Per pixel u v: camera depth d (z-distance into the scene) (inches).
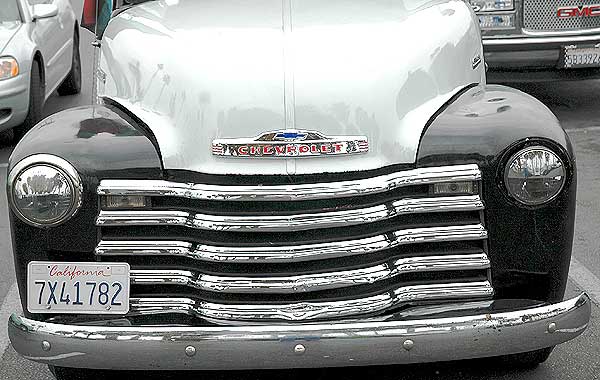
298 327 145.2
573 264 236.4
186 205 155.7
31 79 360.8
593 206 281.7
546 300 159.5
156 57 170.7
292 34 172.6
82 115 167.3
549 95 421.4
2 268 247.1
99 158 154.3
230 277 153.6
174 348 145.6
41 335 148.7
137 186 153.4
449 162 154.9
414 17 180.4
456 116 161.9
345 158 157.4
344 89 161.5
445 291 155.9
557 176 153.3
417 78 167.2
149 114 164.9
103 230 154.9
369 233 155.3
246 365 145.9
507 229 155.3
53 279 153.4
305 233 154.6
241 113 159.6
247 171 156.3
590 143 347.3
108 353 146.8
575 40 360.8
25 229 154.9
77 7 551.8
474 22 189.3
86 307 153.0
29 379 184.4
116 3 209.8
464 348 146.9
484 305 152.1
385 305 154.0
